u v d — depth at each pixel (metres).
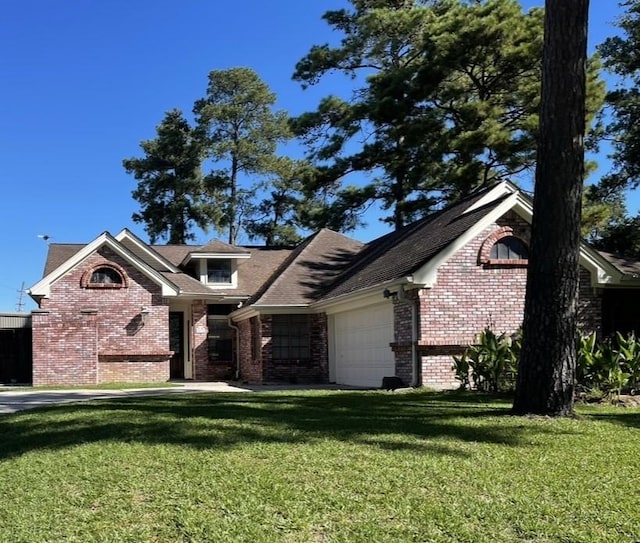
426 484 5.63
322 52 33.28
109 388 19.56
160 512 5.21
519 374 9.58
